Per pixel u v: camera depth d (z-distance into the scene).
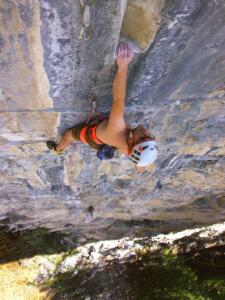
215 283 11.30
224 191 7.29
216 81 3.54
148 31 2.76
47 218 8.51
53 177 5.96
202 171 6.07
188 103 3.94
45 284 10.27
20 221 8.50
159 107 3.95
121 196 7.23
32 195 6.65
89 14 2.49
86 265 10.84
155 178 6.31
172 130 4.56
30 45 2.75
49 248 10.28
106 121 3.45
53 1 2.38
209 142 4.99
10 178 5.81
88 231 10.09
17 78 3.14
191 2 2.49
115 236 10.47
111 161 5.43
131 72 3.24
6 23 2.52
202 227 10.71
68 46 2.80
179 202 7.78
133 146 3.15
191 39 2.85
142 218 9.44
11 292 9.66
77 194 6.91
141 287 11.27
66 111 3.77
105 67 3.08
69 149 4.96
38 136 4.43
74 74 3.16
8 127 4.11
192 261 11.95
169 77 3.38
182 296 10.91
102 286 10.90
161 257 11.59
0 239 9.90
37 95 3.44
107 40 2.75
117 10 2.48
